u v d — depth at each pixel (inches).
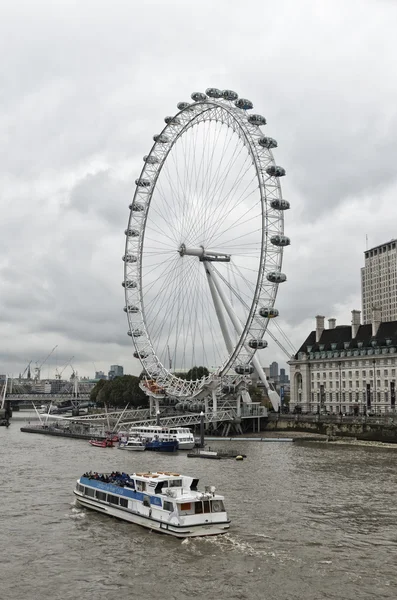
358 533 2252.7
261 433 6796.3
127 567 1910.7
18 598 1679.4
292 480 3346.5
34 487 3171.8
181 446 5167.3
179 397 7022.6
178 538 2180.1
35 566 1929.1
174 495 2283.5
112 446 5457.7
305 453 4722.0
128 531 2300.7
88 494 2682.1
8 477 3511.3
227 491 3014.3
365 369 7849.4
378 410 7598.4
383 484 3216.0
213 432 6678.2
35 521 2454.5
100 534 2265.0
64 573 1867.6
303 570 1873.8
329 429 6210.6
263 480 3348.9
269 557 1988.2
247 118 6131.9
